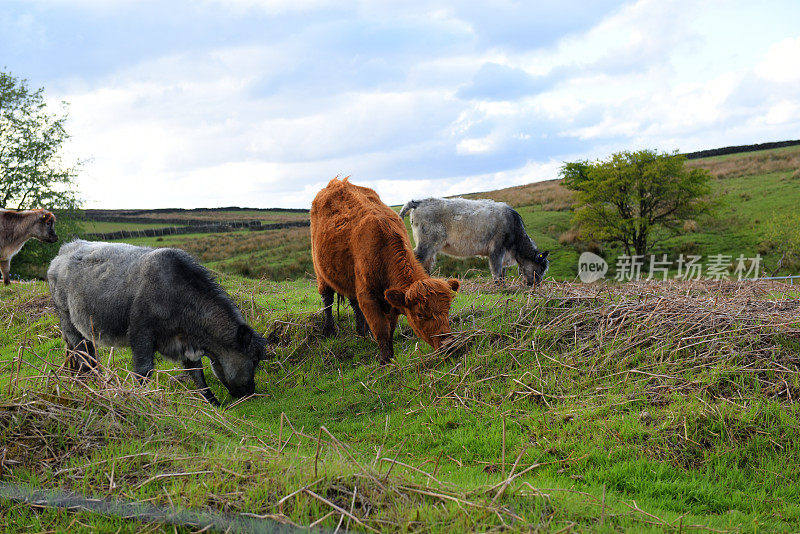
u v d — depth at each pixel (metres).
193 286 6.34
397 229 7.07
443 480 4.00
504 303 8.39
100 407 4.22
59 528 2.96
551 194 43.72
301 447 5.05
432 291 6.27
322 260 7.78
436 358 7.17
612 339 6.77
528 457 4.98
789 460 4.67
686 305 7.19
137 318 6.20
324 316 9.06
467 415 5.94
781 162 42.62
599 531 3.22
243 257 37.69
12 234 14.61
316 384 7.49
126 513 3.06
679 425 5.06
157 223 62.97
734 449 4.80
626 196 28.67
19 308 11.38
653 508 4.01
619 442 5.00
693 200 29.67
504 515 3.22
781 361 5.84
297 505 3.07
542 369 6.54
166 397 4.94
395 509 3.20
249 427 5.53
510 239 13.12
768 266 24.38
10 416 3.80
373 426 6.06
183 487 3.32
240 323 6.48
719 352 6.02
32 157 27.69
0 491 3.24
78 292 6.60
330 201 7.95
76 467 3.50
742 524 3.83
